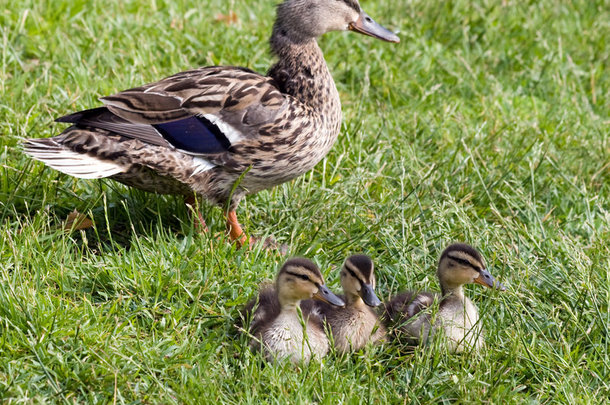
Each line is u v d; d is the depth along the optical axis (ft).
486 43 57.88
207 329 30.09
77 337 27.94
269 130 34.24
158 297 30.99
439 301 31.14
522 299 33.30
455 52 54.85
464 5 60.13
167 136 33.19
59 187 36.94
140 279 31.14
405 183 40.65
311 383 27.32
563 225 40.45
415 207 38.45
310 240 36.06
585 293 33.06
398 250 35.06
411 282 33.99
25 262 31.48
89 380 26.58
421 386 28.04
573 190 42.93
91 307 29.32
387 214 37.35
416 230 37.06
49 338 27.81
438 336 29.07
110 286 31.35
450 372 28.71
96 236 34.94
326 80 36.81
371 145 43.37
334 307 30.78
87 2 52.31
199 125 33.63
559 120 49.55
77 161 32.09
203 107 33.83
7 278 29.68
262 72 49.24
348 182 39.32
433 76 52.06
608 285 33.19
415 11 58.13
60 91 42.88
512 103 52.01
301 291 28.53
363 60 51.83
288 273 28.63
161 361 27.68
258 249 33.96
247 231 35.42
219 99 34.04
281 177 35.78
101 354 27.55
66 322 28.66
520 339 30.40
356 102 47.85
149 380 27.09
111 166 32.60
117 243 33.68
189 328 29.81
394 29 56.24
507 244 36.99
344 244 35.63
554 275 34.94
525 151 45.44
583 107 52.21
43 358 27.09
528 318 32.22
